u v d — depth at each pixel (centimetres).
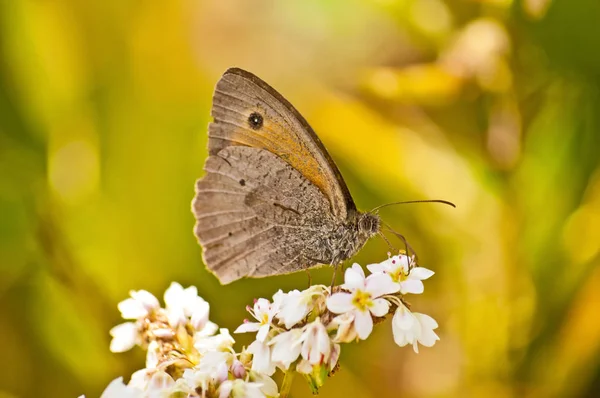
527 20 39
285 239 37
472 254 39
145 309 36
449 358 39
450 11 39
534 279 39
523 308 39
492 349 39
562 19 39
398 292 35
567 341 39
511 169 39
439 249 40
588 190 39
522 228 39
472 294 39
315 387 35
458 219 39
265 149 37
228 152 37
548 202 39
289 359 35
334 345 35
